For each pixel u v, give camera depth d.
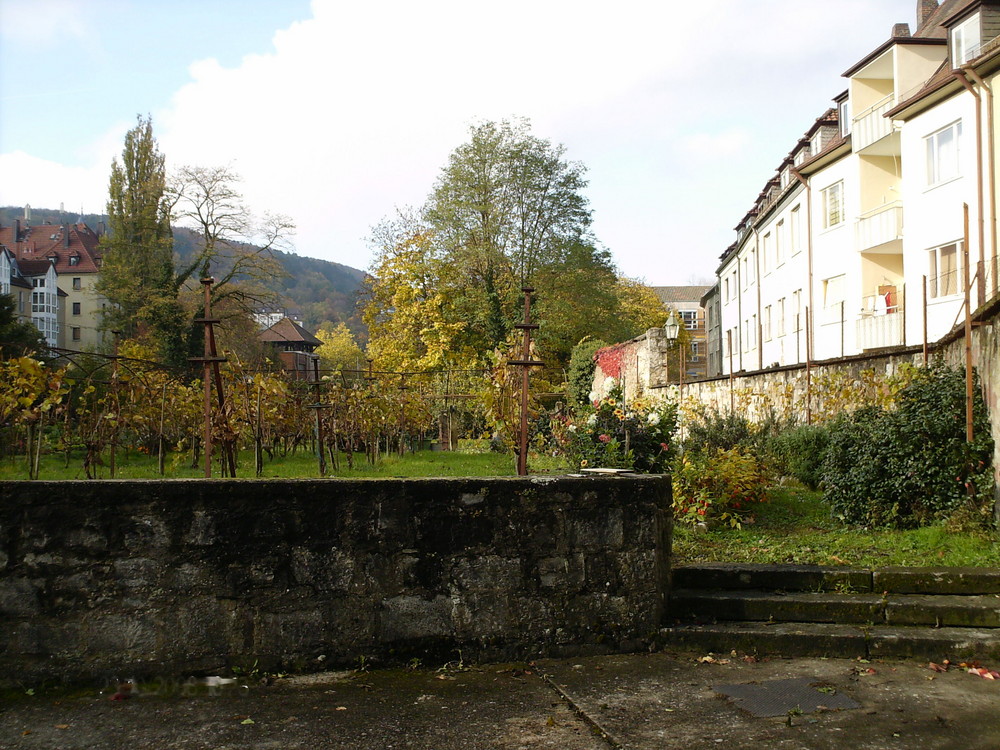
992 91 16.97
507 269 36.38
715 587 6.61
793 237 29.09
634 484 5.79
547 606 5.59
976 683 5.13
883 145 22.59
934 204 19.33
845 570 6.59
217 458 13.81
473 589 5.48
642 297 68.88
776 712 4.63
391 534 5.39
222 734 4.30
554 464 13.31
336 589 5.30
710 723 4.46
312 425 14.98
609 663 5.50
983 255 16.47
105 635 5.01
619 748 4.15
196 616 5.11
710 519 9.76
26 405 9.02
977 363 9.52
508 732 4.36
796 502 11.60
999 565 6.95
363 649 5.32
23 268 66.44
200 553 5.14
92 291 40.69
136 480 5.12
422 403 17.16
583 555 5.67
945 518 9.12
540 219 36.41
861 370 13.79
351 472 12.23
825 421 14.37
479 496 5.52
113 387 10.78
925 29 23.44
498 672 5.31
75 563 5.02
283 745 4.16
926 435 9.46
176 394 12.29
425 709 4.66
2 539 4.97
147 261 37.25
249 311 36.47
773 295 32.31
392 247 37.47
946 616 6.00
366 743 4.20
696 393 23.02
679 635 5.78
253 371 12.99
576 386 32.59
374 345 37.38
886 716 4.57
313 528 5.29
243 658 5.16
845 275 24.64
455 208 35.41
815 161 25.77
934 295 19.45
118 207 40.50
